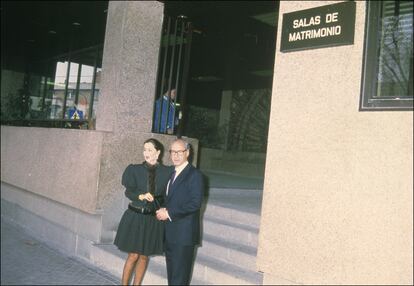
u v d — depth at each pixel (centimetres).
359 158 298
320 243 314
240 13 838
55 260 529
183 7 797
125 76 548
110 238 530
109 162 526
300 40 335
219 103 1435
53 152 634
